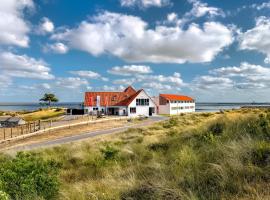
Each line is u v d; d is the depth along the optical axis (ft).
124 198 17.30
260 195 13.47
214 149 24.97
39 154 52.08
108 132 118.11
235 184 15.56
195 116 150.82
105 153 38.22
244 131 30.60
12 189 19.17
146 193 16.92
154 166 24.63
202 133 39.17
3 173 20.12
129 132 95.55
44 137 107.55
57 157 46.14
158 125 114.42
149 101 249.14
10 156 47.55
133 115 238.89
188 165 21.93
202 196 14.76
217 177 17.21
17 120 177.27
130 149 41.50
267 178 15.64
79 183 24.54
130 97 247.91
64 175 30.91
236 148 21.59
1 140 94.94
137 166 26.81
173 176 19.90
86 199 18.72
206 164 21.06
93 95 253.03
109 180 22.39
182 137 42.09
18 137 103.30
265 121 31.45
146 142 49.78
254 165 18.06
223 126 38.27
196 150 28.40
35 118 240.73
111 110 244.01
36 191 19.77
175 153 29.78
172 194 15.48
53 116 248.93
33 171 21.24
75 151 51.49
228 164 18.71
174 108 285.64
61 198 19.98
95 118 193.47
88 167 34.04
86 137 103.19
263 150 20.03
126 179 22.06
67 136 109.29
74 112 255.50
